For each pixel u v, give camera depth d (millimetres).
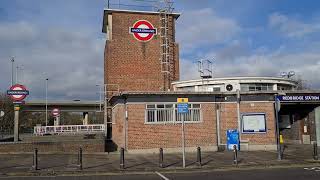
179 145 26781
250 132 27797
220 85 39688
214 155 24250
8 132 75625
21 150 24906
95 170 17766
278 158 21562
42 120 103312
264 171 17500
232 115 28031
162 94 26891
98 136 40594
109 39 47938
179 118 27125
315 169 17938
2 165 19312
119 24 47281
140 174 17094
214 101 27984
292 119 33625
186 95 27422
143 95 26719
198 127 27391
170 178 15531
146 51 47375
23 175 16781
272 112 27969
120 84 46062
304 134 31953
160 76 47219
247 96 28156
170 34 48562
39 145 25188
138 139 26344
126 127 26375
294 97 28578
